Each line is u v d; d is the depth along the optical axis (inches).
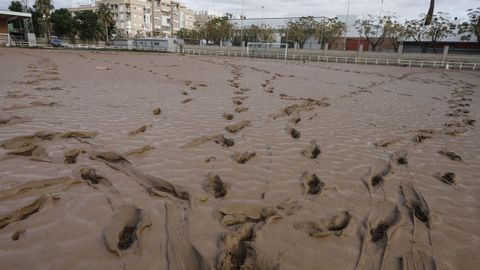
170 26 4005.9
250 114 329.4
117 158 199.6
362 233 135.1
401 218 146.9
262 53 1951.3
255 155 214.8
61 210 141.4
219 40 2699.3
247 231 133.1
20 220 133.5
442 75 1021.8
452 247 129.5
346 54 1695.4
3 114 282.7
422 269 116.3
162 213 142.3
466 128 313.4
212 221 137.9
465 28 1686.8
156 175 177.8
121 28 3476.9
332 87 583.8
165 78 614.2
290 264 114.7
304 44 2338.8
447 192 175.9
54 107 319.6
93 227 130.8
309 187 177.5
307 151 227.5
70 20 2246.6
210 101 391.5
